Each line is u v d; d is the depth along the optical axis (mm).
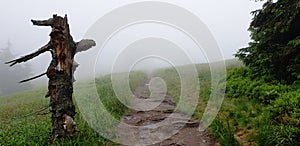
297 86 9078
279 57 10078
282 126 6609
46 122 10586
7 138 8648
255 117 8320
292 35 10625
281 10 10000
